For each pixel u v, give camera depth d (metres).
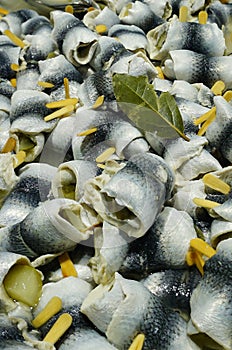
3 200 0.61
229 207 0.56
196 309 0.51
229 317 0.50
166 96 0.61
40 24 0.80
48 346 0.50
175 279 0.54
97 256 0.55
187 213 0.58
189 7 0.81
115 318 0.51
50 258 0.55
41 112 0.65
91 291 0.54
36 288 0.54
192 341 0.51
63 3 0.84
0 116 0.69
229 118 0.62
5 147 0.64
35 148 0.64
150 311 0.51
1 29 0.81
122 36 0.73
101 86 0.66
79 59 0.71
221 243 0.54
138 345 0.50
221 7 0.80
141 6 0.78
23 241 0.56
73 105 0.65
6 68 0.73
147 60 0.70
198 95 0.68
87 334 0.52
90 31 0.71
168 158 0.59
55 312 0.52
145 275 0.55
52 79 0.68
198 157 0.60
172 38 0.72
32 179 0.61
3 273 0.52
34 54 0.73
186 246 0.55
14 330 0.51
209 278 0.52
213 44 0.72
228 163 0.63
